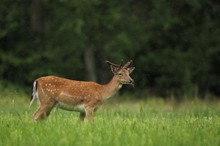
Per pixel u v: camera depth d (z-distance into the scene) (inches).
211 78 4485.7
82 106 1881.2
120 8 4362.7
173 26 4544.8
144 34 4416.8
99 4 4340.6
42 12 4493.1
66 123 1631.4
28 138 1398.9
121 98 3878.0
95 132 1480.1
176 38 4552.2
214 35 4562.0
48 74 4220.0
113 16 4288.9
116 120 1733.5
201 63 4480.8
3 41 4365.2
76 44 4286.4
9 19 4335.6
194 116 2034.9
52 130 1482.5
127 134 1425.9
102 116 2000.5
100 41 4370.1
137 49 4394.7
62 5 4379.9
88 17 4291.3
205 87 4480.8
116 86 1929.1
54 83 1857.8
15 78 4266.7
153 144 1331.2
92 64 4311.0
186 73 4387.3
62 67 4303.6
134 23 4411.9
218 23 4598.9
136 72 4434.1
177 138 1398.9
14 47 4375.0
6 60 4229.8
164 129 1523.1
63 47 4318.4
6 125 1560.0
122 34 4229.8
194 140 1386.6
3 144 1357.0
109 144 1327.5
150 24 4493.1
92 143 1333.7
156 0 4493.1
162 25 4488.2
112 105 3024.1
